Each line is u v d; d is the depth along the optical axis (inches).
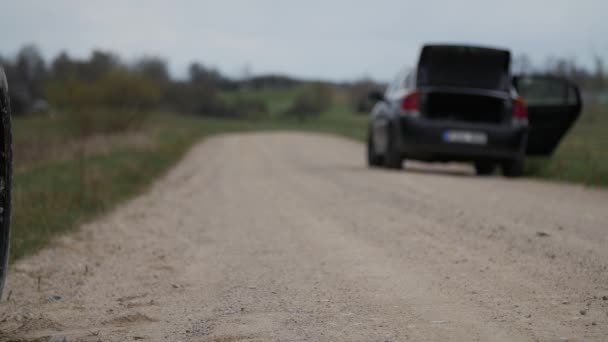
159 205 559.8
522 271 257.3
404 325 190.7
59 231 419.8
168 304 233.9
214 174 868.6
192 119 4717.0
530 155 796.6
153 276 287.1
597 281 236.4
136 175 789.2
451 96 740.0
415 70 757.9
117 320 212.7
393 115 749.3
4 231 179.2
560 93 769.6
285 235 375.6
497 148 714.8
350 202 501.0
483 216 405.4
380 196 526.3
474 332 181.0
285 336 183.8
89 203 540.7
